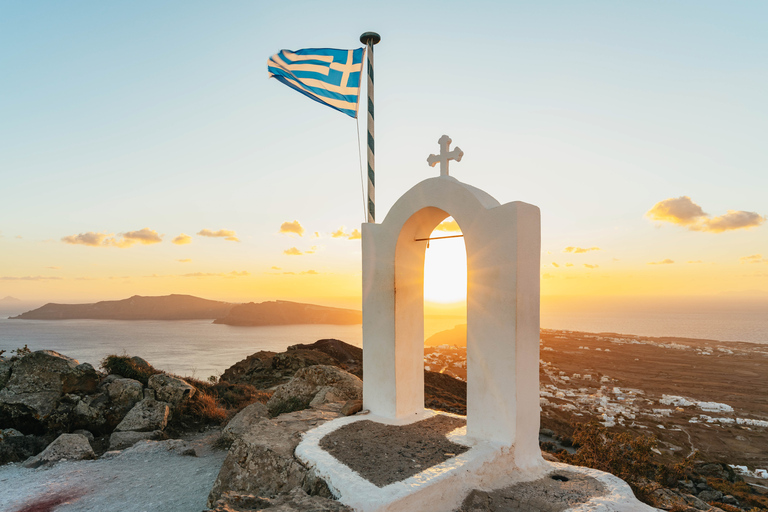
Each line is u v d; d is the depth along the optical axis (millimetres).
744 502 18594
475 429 6926
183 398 12680
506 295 6605
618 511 5172
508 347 6559
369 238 8609
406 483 5066
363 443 6539
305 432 7125
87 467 8945
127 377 13148
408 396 8234
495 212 6766
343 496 4938
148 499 7320
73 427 10891
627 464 9094
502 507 5320
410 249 8375
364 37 9453
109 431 11250
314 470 5711
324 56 10125
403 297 8211
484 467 5938
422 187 7801
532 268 6828
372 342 8469
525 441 6664
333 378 11516
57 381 11312
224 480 6277
